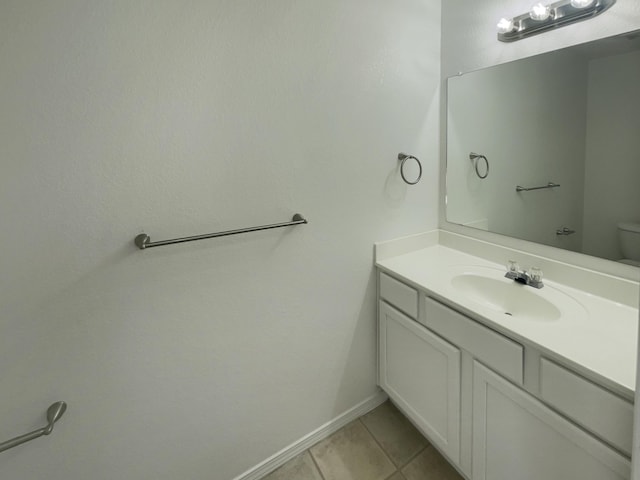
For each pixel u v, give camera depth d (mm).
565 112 1226
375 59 1422
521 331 996
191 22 1010
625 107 1081
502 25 1329
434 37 1608
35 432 880
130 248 1013
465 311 1169
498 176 1488
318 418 1585
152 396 1130
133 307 1048
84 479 1047
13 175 834
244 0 1088
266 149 1206
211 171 1109
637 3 1021
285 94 1214
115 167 957
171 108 1013
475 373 1168
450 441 1330
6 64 793
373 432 1647
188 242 1108
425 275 1439
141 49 947
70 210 914
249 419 1369
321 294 1464
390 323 1583
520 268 1438
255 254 1256
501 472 1128
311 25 1233
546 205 1330
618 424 781
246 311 1274
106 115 924
